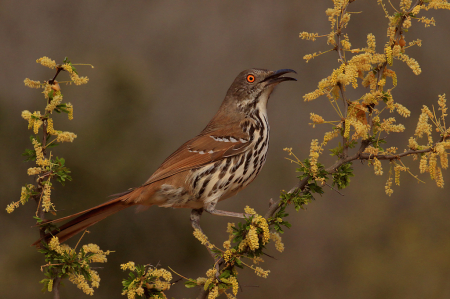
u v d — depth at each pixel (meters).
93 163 12.95
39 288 12.36
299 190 5.02
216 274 4.77
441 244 14.33
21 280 12.45
